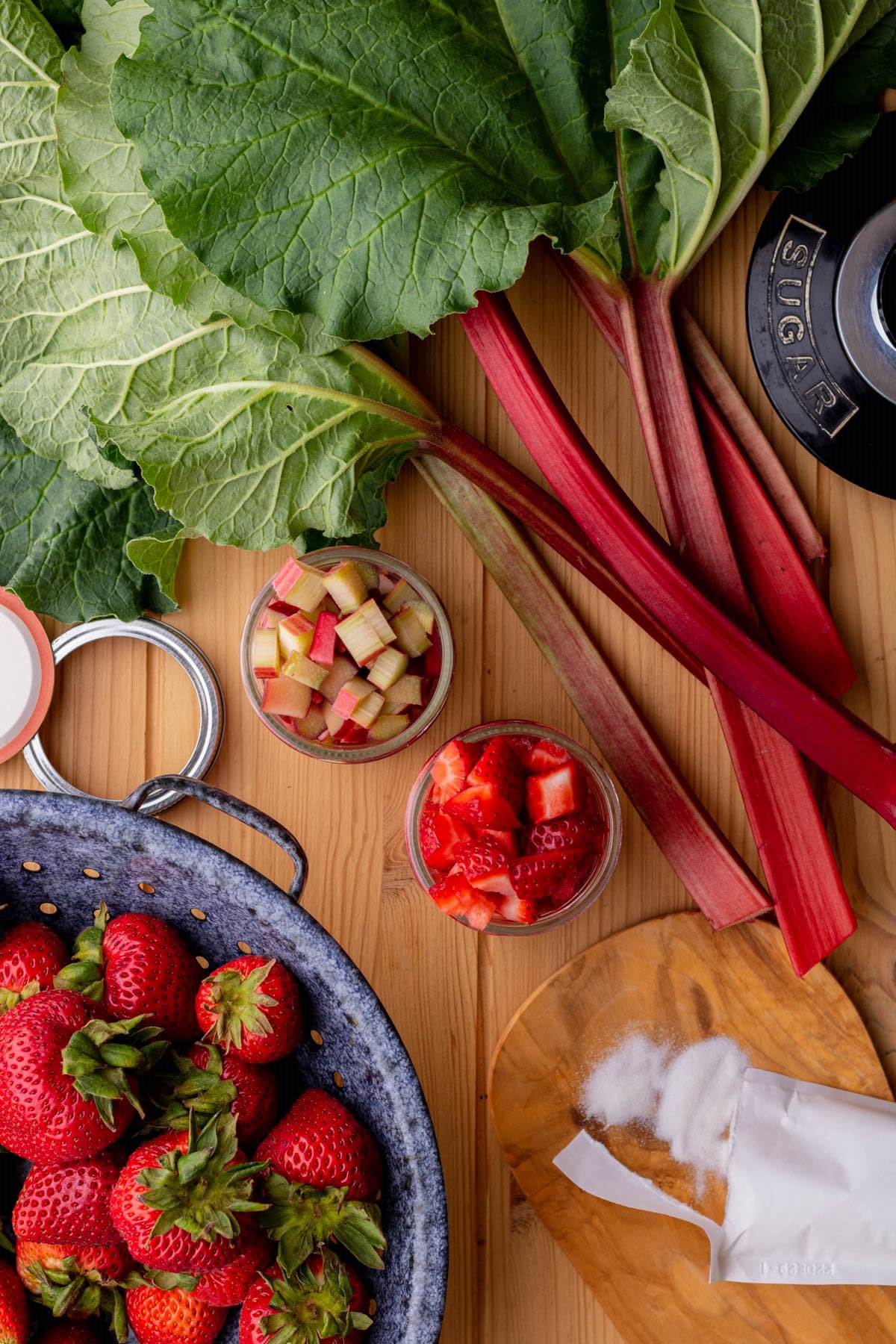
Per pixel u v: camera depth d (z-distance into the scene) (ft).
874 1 2.87
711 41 2.77
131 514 3.43
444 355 3.52
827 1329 3.30
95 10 2.91
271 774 3.52
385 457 3.20
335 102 2.68
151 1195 2.58
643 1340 3.31
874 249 3.35
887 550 3.50
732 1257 3.29
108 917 3.22
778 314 3.43
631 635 3.53
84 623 3.52
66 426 3.11
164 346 2.97
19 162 2.98
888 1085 3.36
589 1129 3.35
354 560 3.38
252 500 3.03
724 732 3.36
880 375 3.35
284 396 2.99
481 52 2.83
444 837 3.20
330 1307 2.66
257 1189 2.79
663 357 3.23
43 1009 2.81
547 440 3.18
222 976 2.89
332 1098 2.95
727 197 3.06
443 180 2.71
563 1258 3.41
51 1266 2.90
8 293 3.01
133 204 2.86
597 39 2.92
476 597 3.54
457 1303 3.39
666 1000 3.39
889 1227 3.24
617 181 3.01
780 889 3.32
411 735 3.33
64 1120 2.71
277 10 2.66
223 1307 2.93
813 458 3.49
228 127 2.64
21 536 3.36
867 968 3.45
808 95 2.90
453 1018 3.46
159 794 3.46
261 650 3.35
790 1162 3.30
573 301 3.51
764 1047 3.39
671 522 3.32
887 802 3.18
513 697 3.53
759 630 3.39
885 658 3.49
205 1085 2.87
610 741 3.43
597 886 3.29
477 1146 3.43
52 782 3.48
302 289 2.69
